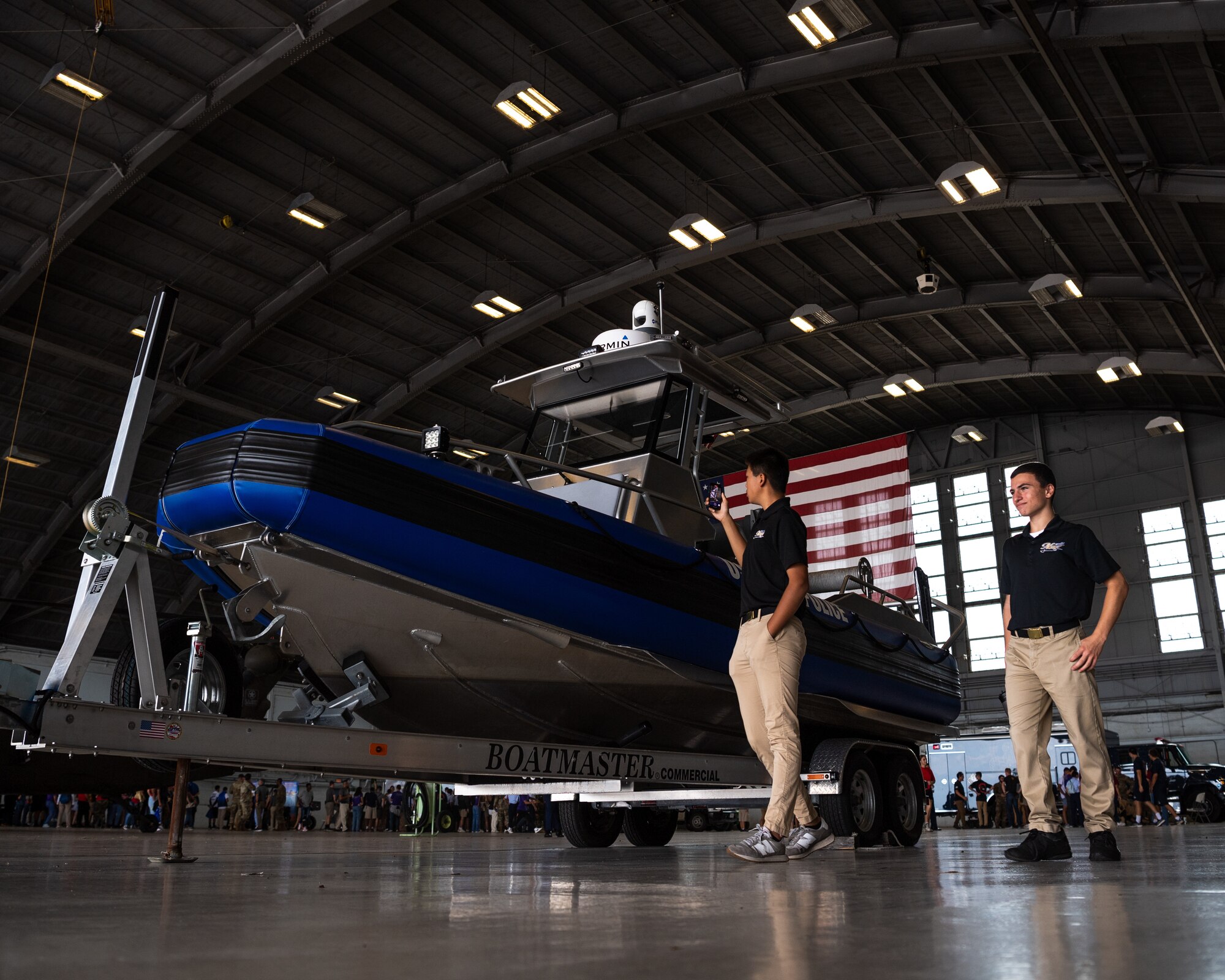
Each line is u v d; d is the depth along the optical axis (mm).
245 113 13523
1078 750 3375
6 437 17969
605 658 4543
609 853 5145
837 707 5785
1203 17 10977
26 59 12453
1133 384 24266
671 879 2748
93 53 12297
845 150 14938
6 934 1381
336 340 18438
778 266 18188
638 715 4949
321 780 22156
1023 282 18359
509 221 16266
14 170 13867
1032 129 14031
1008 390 25266
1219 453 24656
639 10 12484
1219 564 23969
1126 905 1818
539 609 4336
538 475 5934
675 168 15406
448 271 17359
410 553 3984
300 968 1081
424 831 15164
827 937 1378
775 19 12562
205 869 3416
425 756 3756
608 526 4699
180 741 3164
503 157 14719
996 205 15172
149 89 13070
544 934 1418
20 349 16656
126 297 16359
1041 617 3412
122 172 13828
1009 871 2980
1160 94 12797
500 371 20453
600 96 13719
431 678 4332
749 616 3494
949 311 19406
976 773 22188
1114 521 25422
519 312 17516
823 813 5137
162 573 20375
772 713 3375
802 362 21609
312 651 4195
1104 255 17312
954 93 13469
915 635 7371
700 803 5309
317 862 4008
